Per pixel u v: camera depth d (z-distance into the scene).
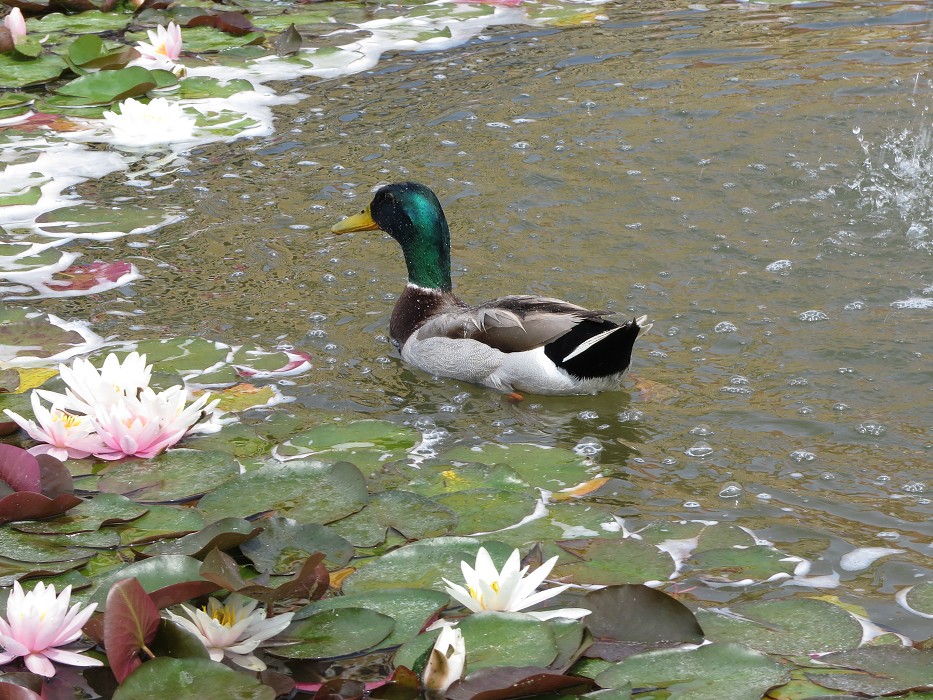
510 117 12.20
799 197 10.31
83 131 12.39
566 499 6.10
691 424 7.00
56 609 4.65
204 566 4.83
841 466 6.46
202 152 11.73
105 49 14.05
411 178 10.86
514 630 4.78
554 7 16.27
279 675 4.59
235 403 7.24
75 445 6.42
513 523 5.79
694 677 4.52
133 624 4.47
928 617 5.05
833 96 12.42
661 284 8.93
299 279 9.19
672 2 16.25
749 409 7.16
